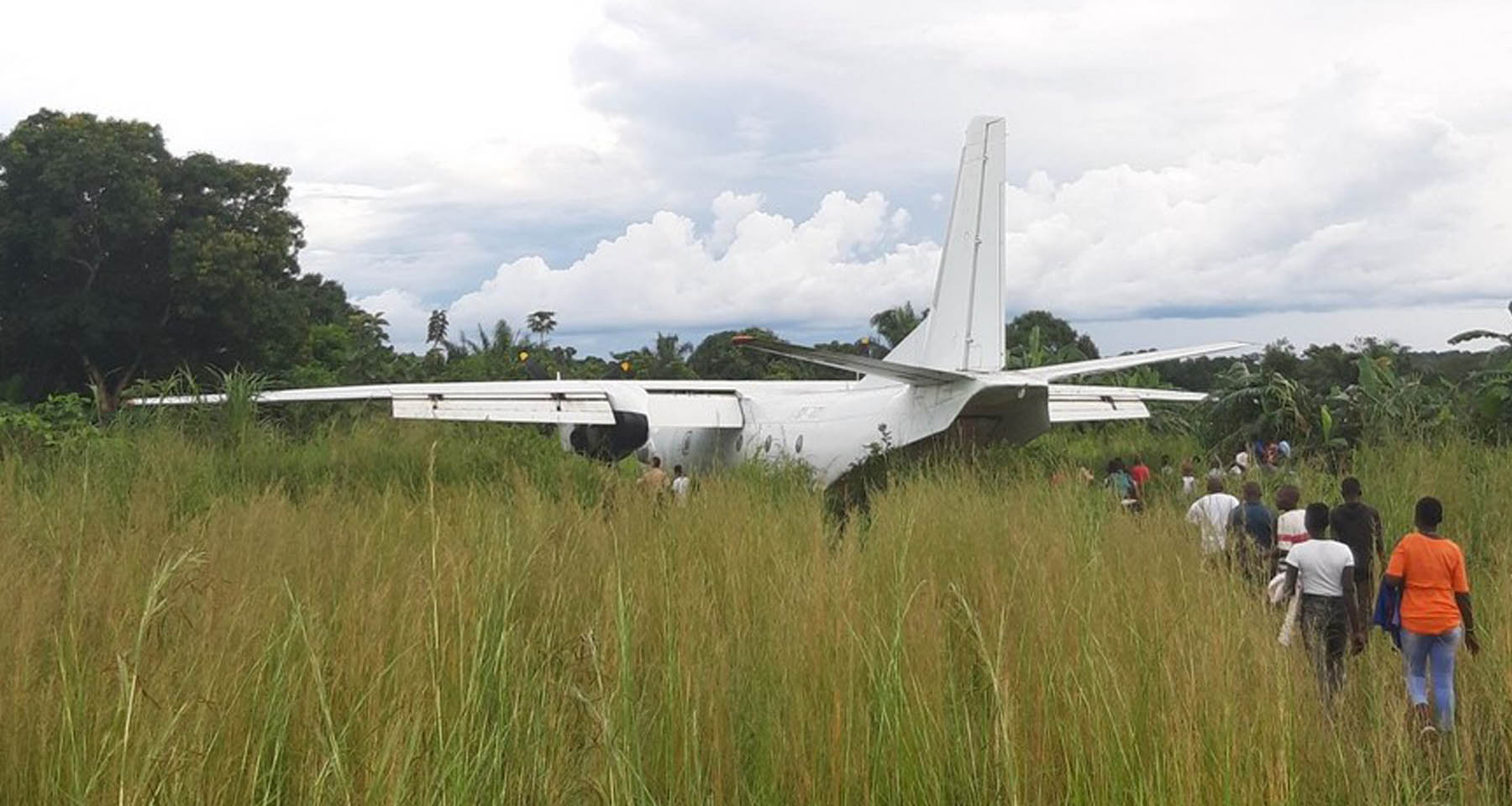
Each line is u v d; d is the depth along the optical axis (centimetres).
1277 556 997
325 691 494
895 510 1009
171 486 1256
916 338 2066
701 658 572
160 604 519
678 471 2025
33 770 438
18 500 1052
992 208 1911
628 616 596
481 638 541
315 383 3800
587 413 1995
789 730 528
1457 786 564
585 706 515
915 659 567
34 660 495
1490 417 1864
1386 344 2920
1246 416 2112
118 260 3675
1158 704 529
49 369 3684
